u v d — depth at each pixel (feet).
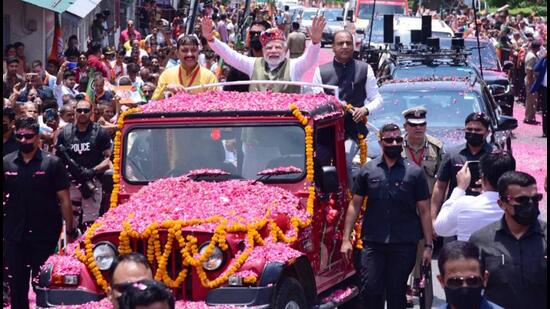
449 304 27.12
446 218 35.99
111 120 59.62
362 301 40.50
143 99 69.82
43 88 66.08
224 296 33.99
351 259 42.24
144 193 38.01
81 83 73.41
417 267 47.16
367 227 40.06
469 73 81.00
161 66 97.50
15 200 42.37
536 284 29.71
